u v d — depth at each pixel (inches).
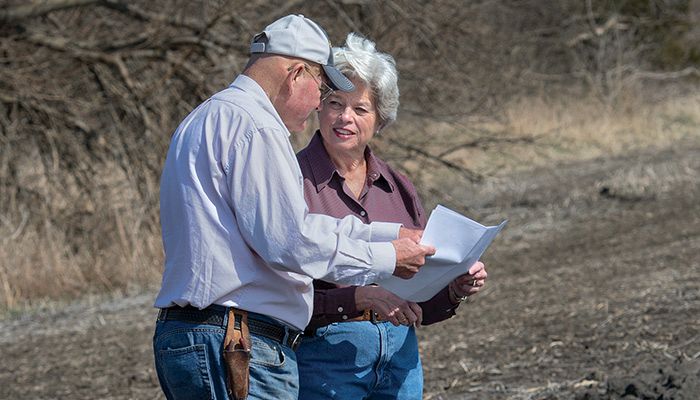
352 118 290.2
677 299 651.5
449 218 277.4
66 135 936.3
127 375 599.8
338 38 989.8
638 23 2031.3
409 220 302.8
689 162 1375.5
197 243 248.7
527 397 466.6
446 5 1042.1
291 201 246.5
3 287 816.3
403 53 1024.9
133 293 839.7
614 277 770.8
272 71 262.1
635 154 1503.4
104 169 932.6
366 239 269.0
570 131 1588.3
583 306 671.8
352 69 288.8
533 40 1363.2
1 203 895.1
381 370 291.9
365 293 281.6
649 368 479.2
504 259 917.2
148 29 955.3
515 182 1305.4
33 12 899.4
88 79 952.3
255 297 253.0
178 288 251.3
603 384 466.6
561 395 460.4
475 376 521.7
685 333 553.3
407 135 1109.1
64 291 841.5
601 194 1199.6
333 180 293.0
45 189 909.2
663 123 1770.4
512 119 1466.5
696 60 2111.2
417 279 279.4
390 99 293.7
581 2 1918.1
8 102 917.2
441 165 1161.4
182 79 958.4
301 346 286.7
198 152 251.9
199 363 250.5
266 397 257.0
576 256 890.1
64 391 573.9
